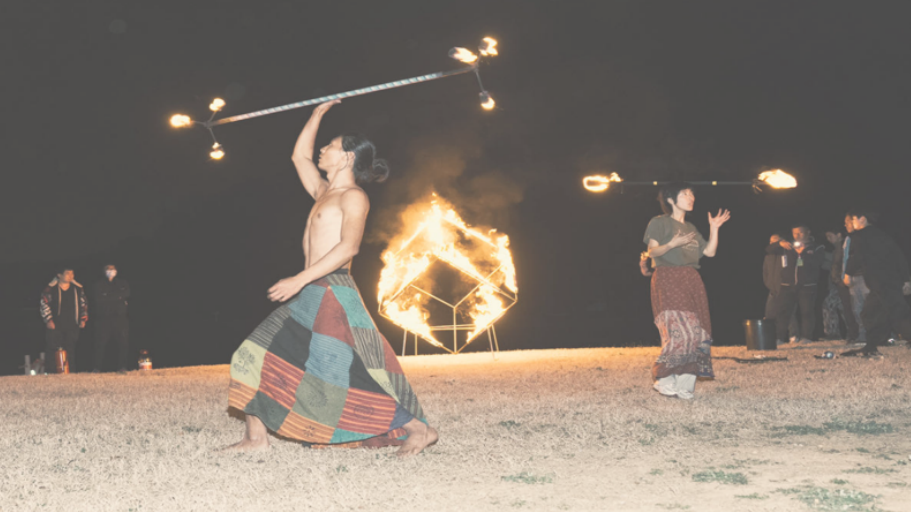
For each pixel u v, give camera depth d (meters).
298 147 4.61
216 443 4.64
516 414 5.64
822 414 5.27
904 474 3.60
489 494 3.36
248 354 4.21
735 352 10.96
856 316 11.61
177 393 7.79
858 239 9.55
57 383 9.48
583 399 6.40
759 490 3.35
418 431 4.29
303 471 3.81
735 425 5.00
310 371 4.15
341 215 4.27
